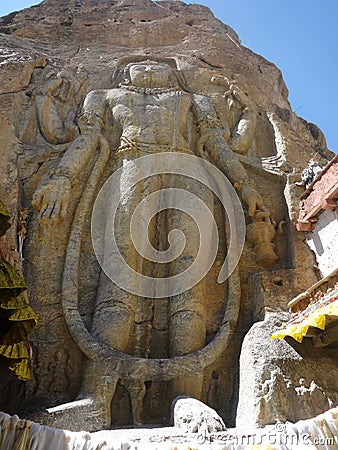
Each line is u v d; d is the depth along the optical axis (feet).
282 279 23.44
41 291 23.02
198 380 20.27
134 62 35.70
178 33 40.40
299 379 19.20
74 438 13.85
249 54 41.22
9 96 29.14
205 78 33.76
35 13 42.78
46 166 27.43
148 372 19.92
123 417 19.53
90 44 39.11
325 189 23.93
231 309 22.99
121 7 43.73
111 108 29.78
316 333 19.72
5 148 26.76
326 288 18.65
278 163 29.37
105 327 21.48
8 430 13.41
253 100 34.76
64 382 20.97
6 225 14.64
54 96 31.27
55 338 21.89
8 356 15.19
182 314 22.31
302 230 25.93
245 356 20.93
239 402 20.31
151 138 27.76
